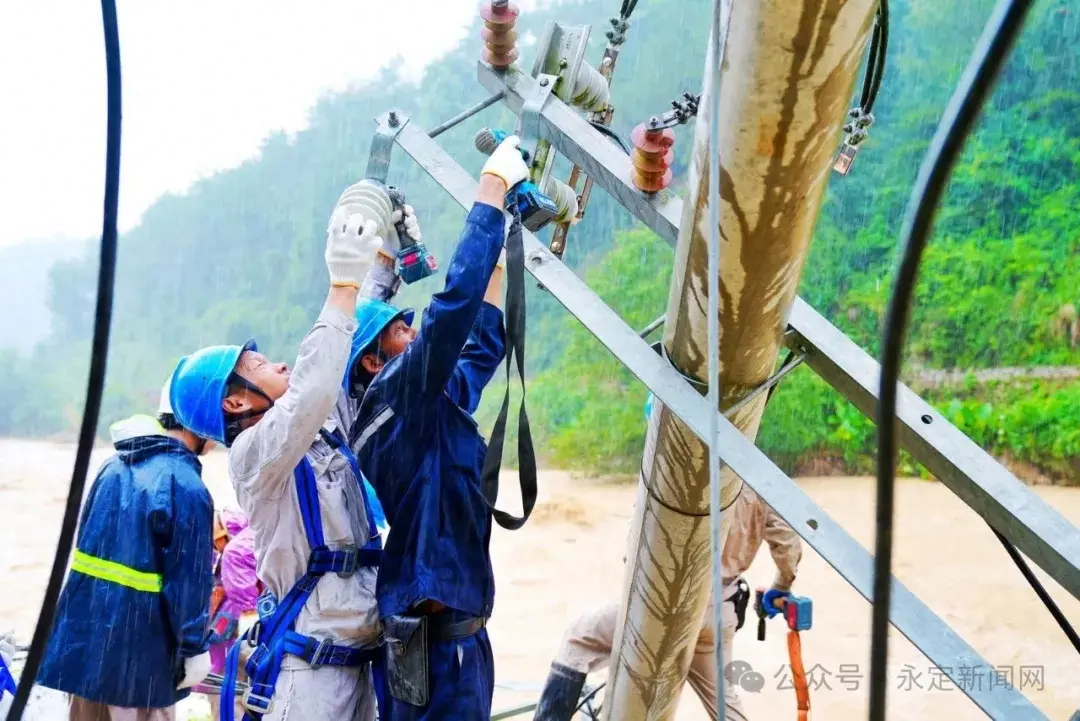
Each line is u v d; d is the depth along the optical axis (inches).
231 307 1337.4
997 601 397.1
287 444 114.6
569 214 137.8
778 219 87.8
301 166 1439.5
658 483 115.3
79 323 1349.7
